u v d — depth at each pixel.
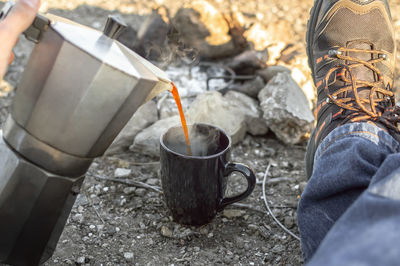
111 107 0.73
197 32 1.95
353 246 0.63
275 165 1.50
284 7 2.62
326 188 0.87
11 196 0.80
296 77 1.74
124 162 1.44
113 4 2.54
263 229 1.20
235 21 1.97
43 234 0.85
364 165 0.84
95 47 0.72
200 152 1.24
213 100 1.58
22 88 0.75
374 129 0.97
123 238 1.15
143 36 1.83
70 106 0.72
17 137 0.77
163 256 1.10
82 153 0.78
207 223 1.20
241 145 1.60
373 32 1.39
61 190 0.81
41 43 0.72
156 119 1.62
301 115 1.55
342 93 1.19
